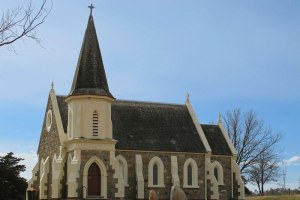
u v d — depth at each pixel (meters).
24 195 80.44
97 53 61.38
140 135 65.19
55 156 61.09
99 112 59.03
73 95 58.97
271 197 76.31
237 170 69.56
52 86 65.44
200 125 70.50
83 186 56.38
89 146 57.69
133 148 62.84
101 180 57.53
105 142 58.41
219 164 68.94
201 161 66.50
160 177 63.53
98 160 57.69
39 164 66.62
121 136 63.78
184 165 65.31
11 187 79.38
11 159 82.94
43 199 61.25
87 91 58.66
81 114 58.38
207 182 66.12
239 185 69.12
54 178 58.19
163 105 71.38
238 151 87.31
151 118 68.50
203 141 67.69
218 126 74.00
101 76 60.53
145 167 63.16
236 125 88.00
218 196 66.12
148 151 63.66
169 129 67.94
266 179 90.56
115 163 58.41
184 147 66.06
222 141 71.56
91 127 58.34
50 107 64.88
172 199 16.52
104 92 59.56
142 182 61.41
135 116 67.75
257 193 95.75
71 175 56.09
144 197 61.69
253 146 87.69
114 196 57.47
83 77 59.91
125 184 61.47
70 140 58.12
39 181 65.19
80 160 56.91
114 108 67.56
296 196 76.50
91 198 56.25
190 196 64.56
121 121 66.12
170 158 64.75
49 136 64.06
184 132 68.50
